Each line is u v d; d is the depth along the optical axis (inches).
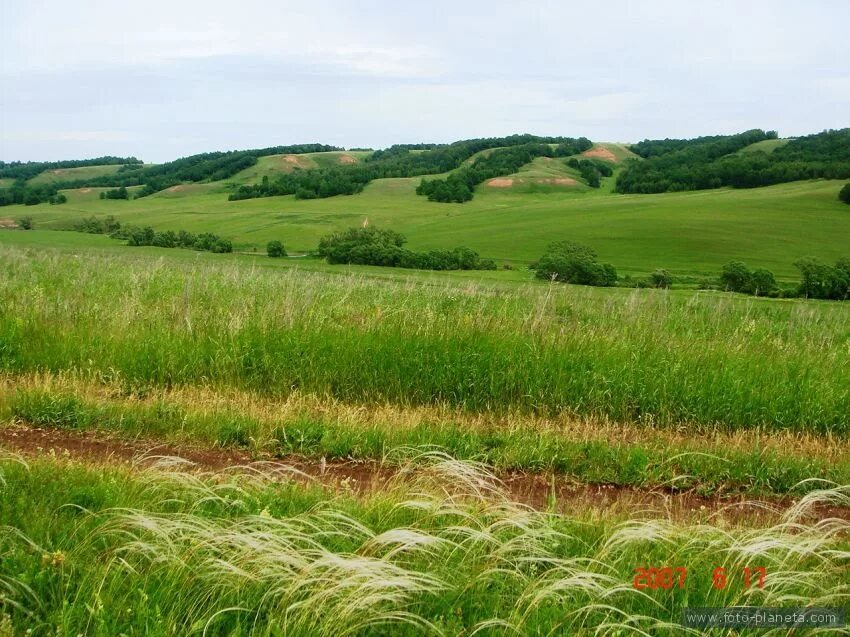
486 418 266.1
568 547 154.0
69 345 299.9
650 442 246.4
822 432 267.4
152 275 581.6
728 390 275.3
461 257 2348.7
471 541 151.6
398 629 124.2
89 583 128.4
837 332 391.9
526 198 5575.8
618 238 3169.3
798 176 4896.7
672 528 162.7
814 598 137.2
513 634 122.7
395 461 222.5
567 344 306.0
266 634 117.1
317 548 144.3
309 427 237.0
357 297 430.0
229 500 167.9
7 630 115.0
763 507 205.3
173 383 283.7
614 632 122.6
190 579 131.6
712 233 3144.7
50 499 161.3
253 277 522.0
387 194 5861.2
